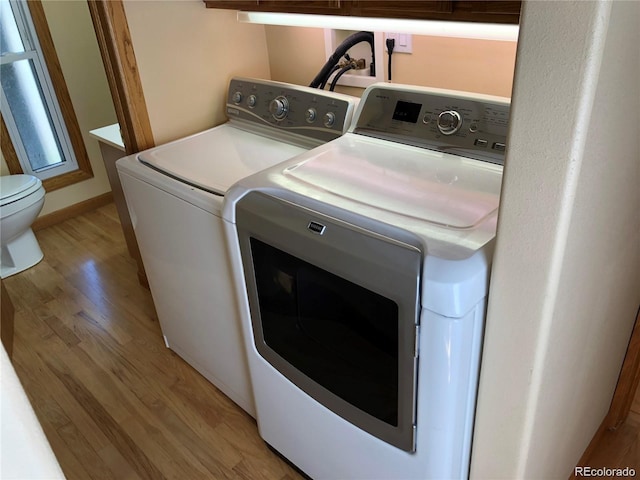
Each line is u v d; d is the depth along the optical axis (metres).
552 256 0.84
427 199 1.22
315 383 1.39
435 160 1.43
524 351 0.97
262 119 1.94
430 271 0.99
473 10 1.17
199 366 2.09
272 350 1.48
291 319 1.36
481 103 1.39
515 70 0.76
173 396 2.04
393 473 1.32
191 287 1.80
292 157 1.66
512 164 0.82
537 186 0.80
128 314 2.49
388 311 1.10
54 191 3.30
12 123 3.06
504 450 1.13
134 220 1.91
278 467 1.75
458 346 1.02
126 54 1.80
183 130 2.05
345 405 1.34
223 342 1.82
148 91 1.90
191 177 1.63
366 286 1.09
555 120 0.75
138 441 1.86
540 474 1.28
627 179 0.98
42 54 3.06
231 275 1.58
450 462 1.21
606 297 1.18
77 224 3.32
